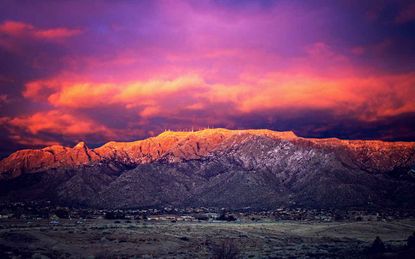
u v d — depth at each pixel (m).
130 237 156.75
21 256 119.94
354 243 164.88
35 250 129.88
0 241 135.38
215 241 160.88
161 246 148.50
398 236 185.12
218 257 133.62
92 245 142.62
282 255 135.75
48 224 192.25
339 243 166.38
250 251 146.88
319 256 132.62
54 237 147.00
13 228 169.12
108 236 155.75
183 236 166.25
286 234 186.12
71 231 159.50
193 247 150.38
